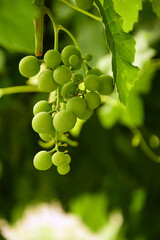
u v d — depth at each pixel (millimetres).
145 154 1083
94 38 787
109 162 1109
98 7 506
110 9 505
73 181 1188
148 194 1157
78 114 474
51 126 479
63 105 496
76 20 808
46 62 481
